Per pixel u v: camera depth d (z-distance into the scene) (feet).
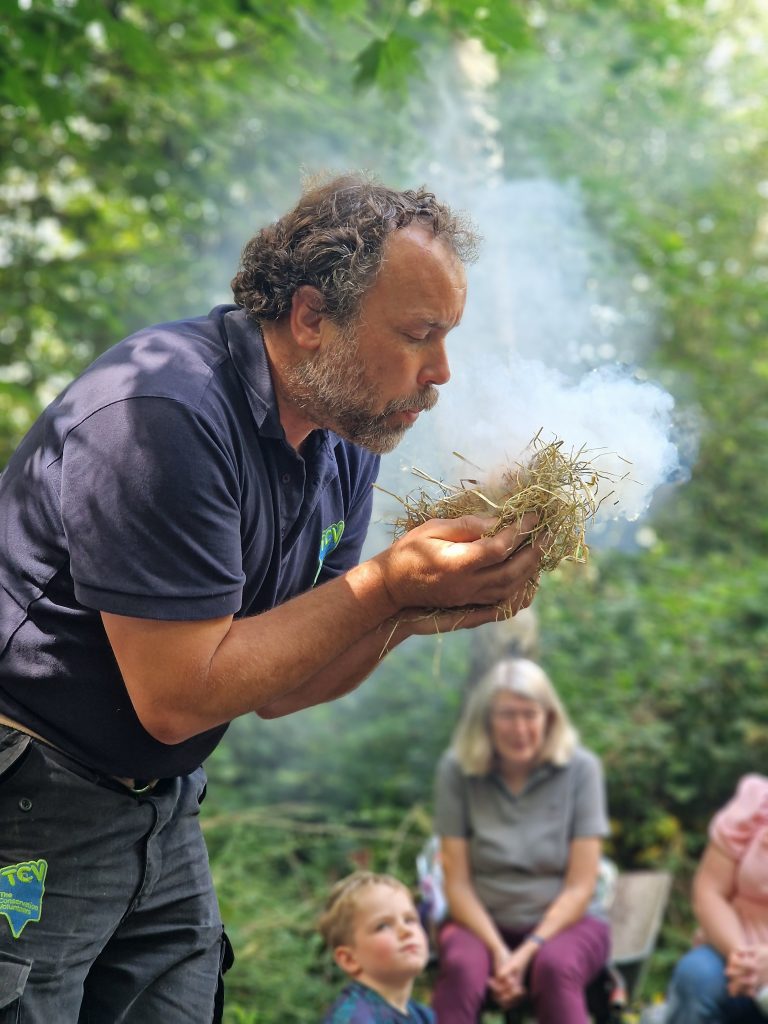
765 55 30.81
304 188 6.37
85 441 5.41
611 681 20.61
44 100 13.01
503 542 5.55
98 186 20.38
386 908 10.42
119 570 5.25
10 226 20.61
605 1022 12.40
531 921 12.60
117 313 20.12
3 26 12.15
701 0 22.89
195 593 5.30
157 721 5.43
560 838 12.81
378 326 5.56
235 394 5.76
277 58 16.66
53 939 5.90
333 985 13.98
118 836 6.10
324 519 6.68
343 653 5.97
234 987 13.30
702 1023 11.59
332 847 17.28
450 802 13.08
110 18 12.46
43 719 5.82
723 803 19.61
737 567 26.00
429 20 13.87
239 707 5.47
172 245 21.72
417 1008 10.65
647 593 22.80
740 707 19.86
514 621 16.28
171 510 5.27
